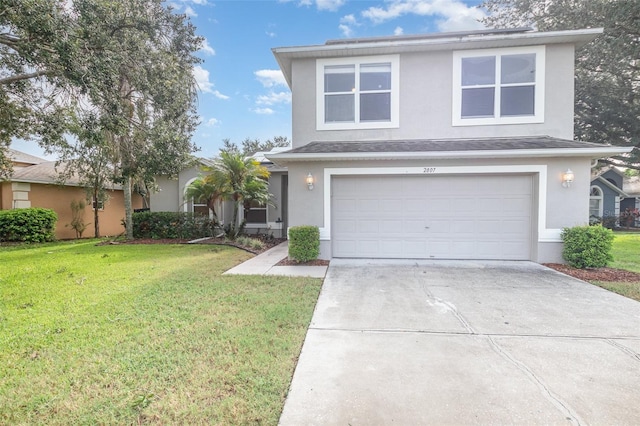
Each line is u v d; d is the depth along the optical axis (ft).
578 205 26.99
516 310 16.74
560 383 10.13
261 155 51.06
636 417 8.57
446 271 25.29
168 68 34.76
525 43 29.84
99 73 26.12
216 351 11.91
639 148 56.39
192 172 52.08
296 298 18.33
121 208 65.26
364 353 12.12
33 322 14.55
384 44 30.48
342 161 29.43
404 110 31.83
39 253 34.22
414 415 8.68
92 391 9.52
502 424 8.33
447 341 13.16
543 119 30.25
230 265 27.53
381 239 30.25
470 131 31.09
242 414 8.61
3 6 20.81
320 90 32.63
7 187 48.39
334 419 8.52
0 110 30.37
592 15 47.67
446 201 29.43
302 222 30.01
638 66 52.95
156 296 18.47
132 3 30.30
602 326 14.60
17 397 9.25
